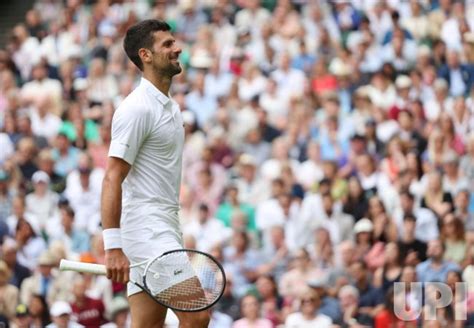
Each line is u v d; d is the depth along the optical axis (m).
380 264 44.94
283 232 49.50
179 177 24.59
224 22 70.81
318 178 54.88
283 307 44.88
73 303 43.69
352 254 45.97
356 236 47.38
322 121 59.19
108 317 43.75
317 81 62.72
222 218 52.97
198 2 72.88
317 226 50.12
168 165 24.28
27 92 66.06
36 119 63.16
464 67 62.19
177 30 72.06
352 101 60.50
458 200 49.91
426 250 46.22
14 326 44.75
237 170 56.31
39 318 44.25
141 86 24.23
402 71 63.31
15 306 45.47
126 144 23.62
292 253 48.75
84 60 70.44
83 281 43.69
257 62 66.31
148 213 24.02
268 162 55.94
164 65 24.23
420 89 60.50
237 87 62.00
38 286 46.09
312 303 42.47
